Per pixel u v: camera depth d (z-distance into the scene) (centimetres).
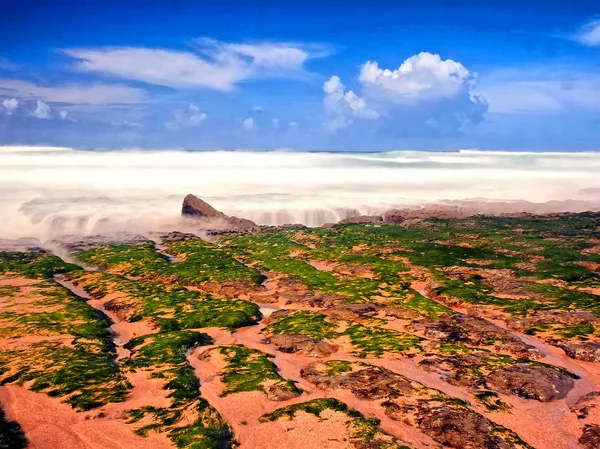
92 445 2592
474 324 4262
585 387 3269
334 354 3738
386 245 7325
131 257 6725
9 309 4647
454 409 2803
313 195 12162
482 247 7312
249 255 6931
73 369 3391
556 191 13925
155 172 16000
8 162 16900
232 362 3544
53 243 7638
